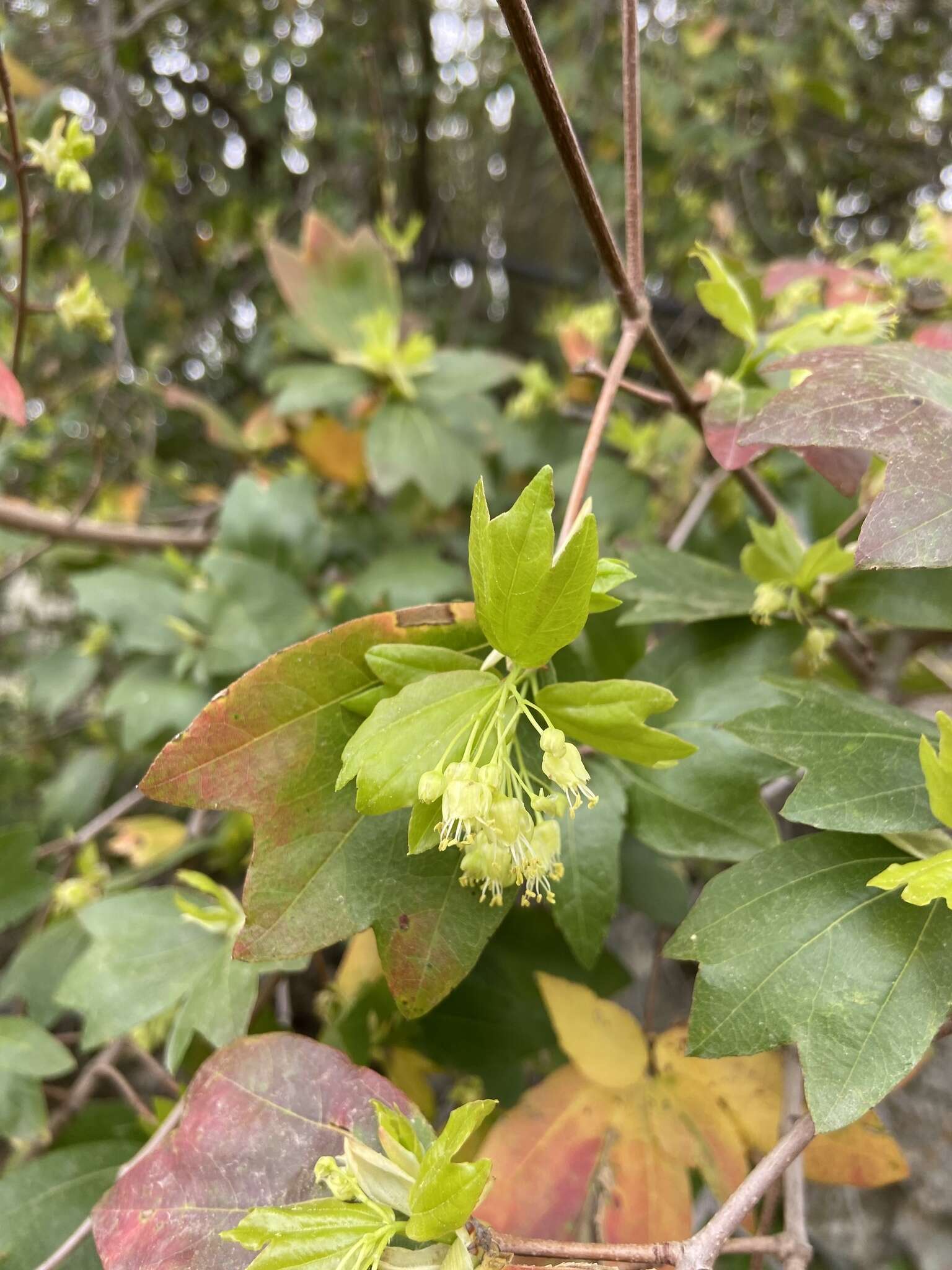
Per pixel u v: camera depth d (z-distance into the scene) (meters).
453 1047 0.17
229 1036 0.14
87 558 0.29
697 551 0.25
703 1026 0.10
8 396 0.14
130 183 0.34
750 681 0.14
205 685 0.24
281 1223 0.09
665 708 0.10
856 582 0.15
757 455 0.13
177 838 0.26
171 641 0.24
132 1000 0.15
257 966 0.14
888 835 0.11
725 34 0.35
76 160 0.15
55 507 0.34
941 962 0.10
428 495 0.23
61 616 0.45
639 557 0.16
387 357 0.24
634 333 0.13
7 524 0.24
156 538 0.27
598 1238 0.13
